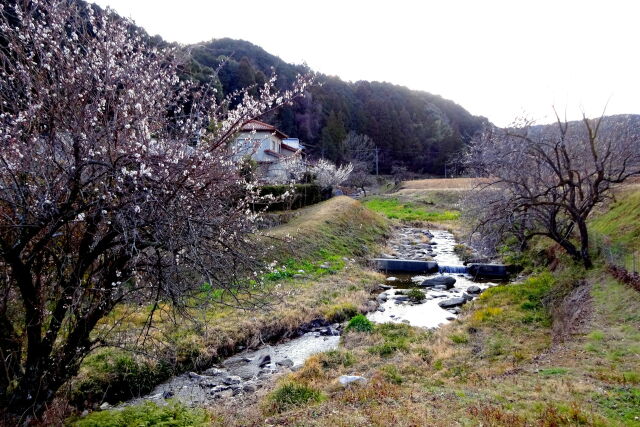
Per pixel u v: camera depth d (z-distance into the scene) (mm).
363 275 21391
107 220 5859
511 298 16203
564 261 18562
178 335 11836
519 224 20812
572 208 16750
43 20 6145
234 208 7828
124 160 5793
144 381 9977
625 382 7867
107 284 6777
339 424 6973
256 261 7762
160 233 5734
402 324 14117
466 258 26375
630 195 20750
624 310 11867
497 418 6633
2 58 5758
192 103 7680
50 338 6516
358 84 126062
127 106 6105
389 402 7863
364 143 82938
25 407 6301
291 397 8773
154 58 7672
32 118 5625
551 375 8727
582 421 6344
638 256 15023
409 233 37156
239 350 12477
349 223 30922
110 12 6543
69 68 5961
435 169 93562
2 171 5398
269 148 33562
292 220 28141
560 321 12758
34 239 6320
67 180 5648
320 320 14844
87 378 9297
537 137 18672
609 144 16422
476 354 11391
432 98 139625
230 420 7848
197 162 6230
